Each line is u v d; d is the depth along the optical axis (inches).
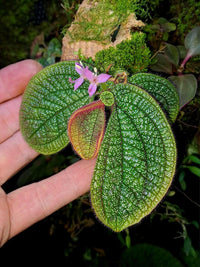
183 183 6.2
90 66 4.3
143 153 3.8
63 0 5.2
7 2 5.9
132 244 7.9
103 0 4.3
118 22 4.3
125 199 3.8
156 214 7.1
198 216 6.9
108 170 3.9
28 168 6.6
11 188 7.1
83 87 4.2
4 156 5.4
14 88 5.2
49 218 7.7
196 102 5.3
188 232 7.3
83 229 7.9
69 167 5.2
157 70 4.9
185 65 5.0
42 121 4.3
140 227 7.8
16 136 5.5
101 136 4.0
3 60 6.4
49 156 6.5
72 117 3.9
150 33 5.0
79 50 4.4
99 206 3.8
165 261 7.3
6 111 5.3
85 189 5.2
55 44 5.9
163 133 3.7
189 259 7.4
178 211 6.5
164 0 5.1
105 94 3.9
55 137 4.3
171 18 5.3
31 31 6.1
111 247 8.2
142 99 3.8
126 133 3.9
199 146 5.9
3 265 8.1
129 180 3.8
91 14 4.4
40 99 4.2
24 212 5.2
